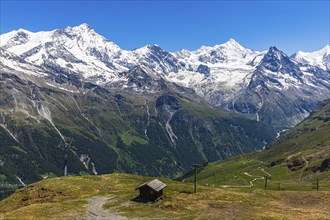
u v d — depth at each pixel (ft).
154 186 395.96
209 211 344.90
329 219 324.60
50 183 508.94
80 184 504.43
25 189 496.23
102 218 321.11
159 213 340.59
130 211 348.79
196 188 494.18
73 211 345.31
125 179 554.87
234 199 412.36
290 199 427.33
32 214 328.49
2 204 460.55
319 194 445.37
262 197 432.66
